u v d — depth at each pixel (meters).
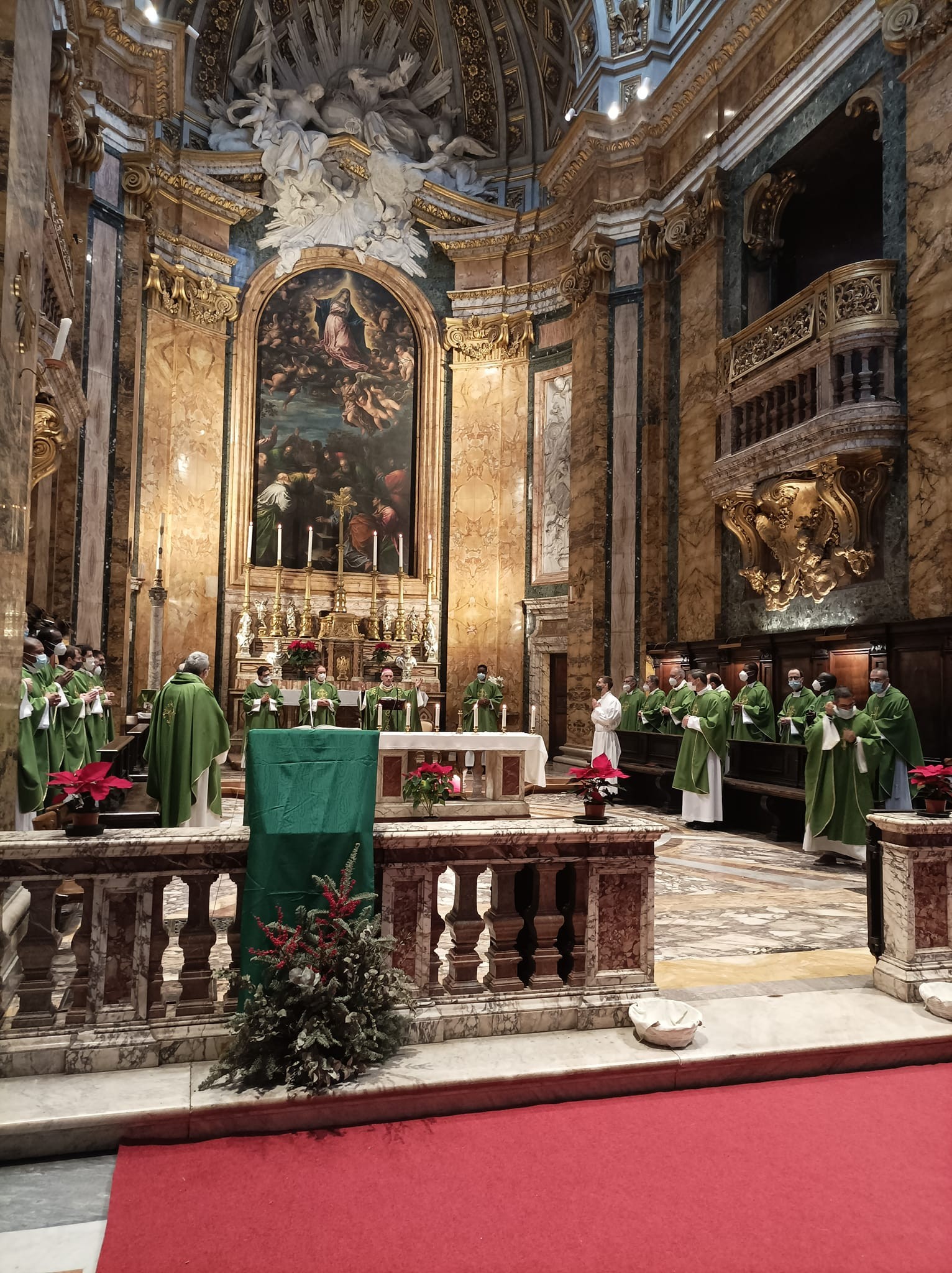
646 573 15.10
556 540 17.75
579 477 16.20
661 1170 2.96
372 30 19.03
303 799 3.62
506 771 9.73
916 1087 3.63
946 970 4.40
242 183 17.83
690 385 14.40
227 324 17.44
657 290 15.36
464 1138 3.16
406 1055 3.53
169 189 16.47
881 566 10.47
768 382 11.92
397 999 3.52
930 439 9.70
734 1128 3.25
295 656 14.55
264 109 17.84
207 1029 3.49
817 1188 2.85
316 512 18.12
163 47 14.05
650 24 15.87
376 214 18.58
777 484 11.62
